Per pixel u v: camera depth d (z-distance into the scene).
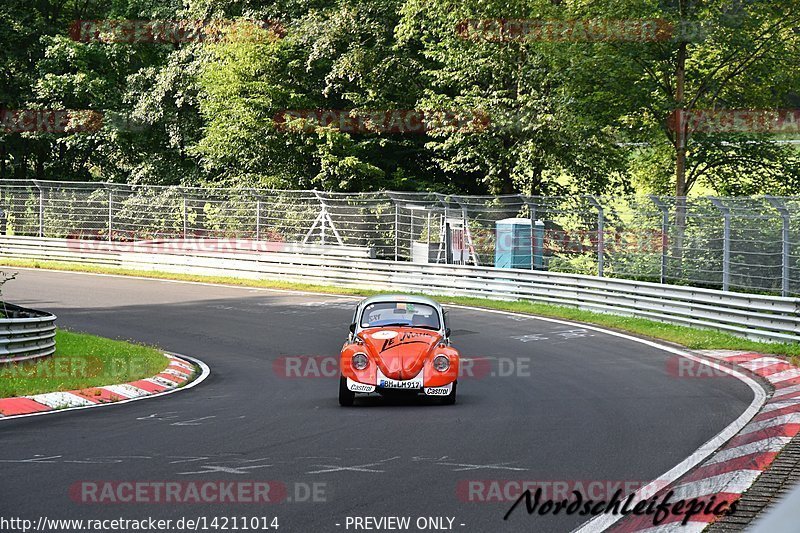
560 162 35.94
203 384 16.52
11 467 9.00
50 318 17.38
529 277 28.61
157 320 25.69
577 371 17.02
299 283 34.81
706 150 36.75
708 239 23.16
